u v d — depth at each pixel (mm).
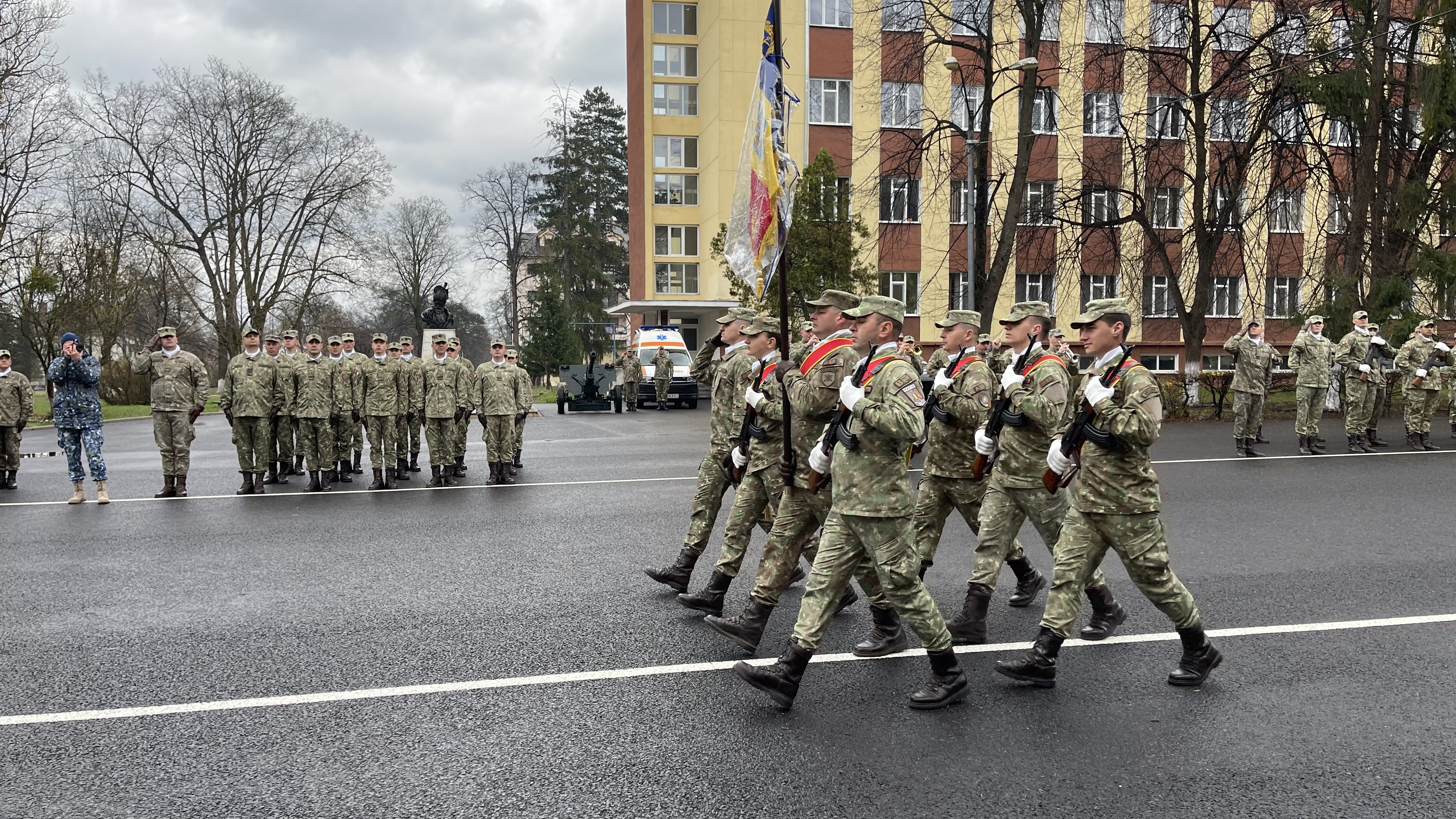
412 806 3711
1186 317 24125
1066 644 5699
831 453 4770
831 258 26062
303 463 15000
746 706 4719
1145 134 32250
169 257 41312
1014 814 3604
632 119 48375
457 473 13797
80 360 11070
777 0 6277
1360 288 22750
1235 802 3697
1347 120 22484
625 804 3707
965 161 31125
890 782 3875
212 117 40500
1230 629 5898
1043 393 5602
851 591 6449
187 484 13133
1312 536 8664
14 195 31703
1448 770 3965
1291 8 22797
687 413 30375
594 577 7398
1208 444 16922
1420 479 12125
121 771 4031
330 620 6234
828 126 37281
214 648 5652
